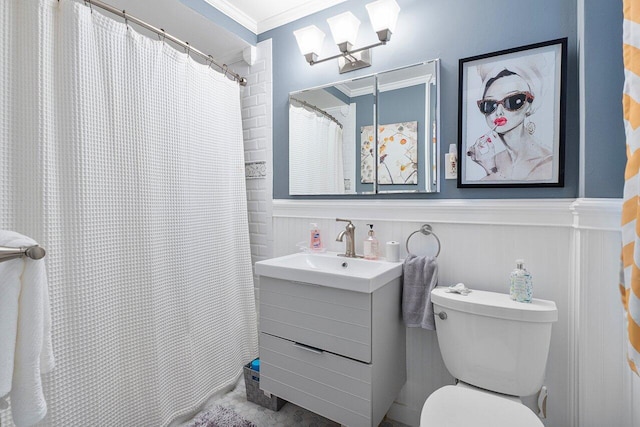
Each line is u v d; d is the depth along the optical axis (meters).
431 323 1.41
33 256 0.75
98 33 1.33
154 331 1.51
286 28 2.09
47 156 1.17
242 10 2.04
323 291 1.38
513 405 1.07
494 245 1.44
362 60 1.78
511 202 1.39
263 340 1.57
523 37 1.38
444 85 1.56
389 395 1.43
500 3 1.43
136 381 1.44
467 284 1.50
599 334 1.17
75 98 1.25
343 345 1.33
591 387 1.19
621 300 1.06
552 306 1.19
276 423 1.63
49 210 1.17
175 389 1.62
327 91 1.91
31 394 0.76
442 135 1.57
